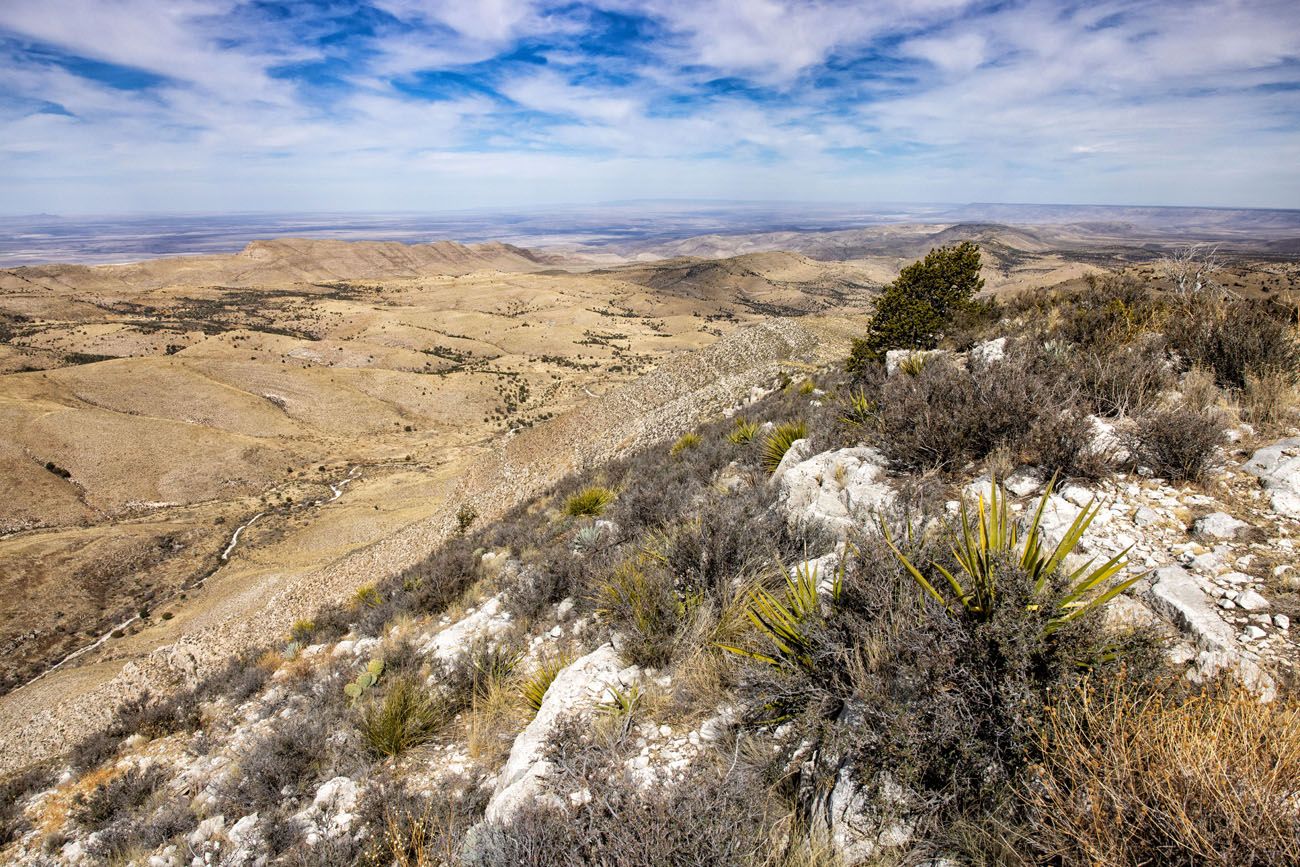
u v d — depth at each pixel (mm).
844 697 2729
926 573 3252
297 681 8672
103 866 5449
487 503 35344
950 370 6426
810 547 4816
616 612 5145
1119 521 3879
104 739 8719
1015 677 2344
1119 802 1858
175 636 48938
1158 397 5246
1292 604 2836
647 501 9102
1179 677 2447
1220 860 1714
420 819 3891
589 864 2443
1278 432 4652
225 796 5457
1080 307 9953
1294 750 1833
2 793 8078
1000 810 2096
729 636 4047
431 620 9242
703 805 2496
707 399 31891
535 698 4836
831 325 49625
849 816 2346
